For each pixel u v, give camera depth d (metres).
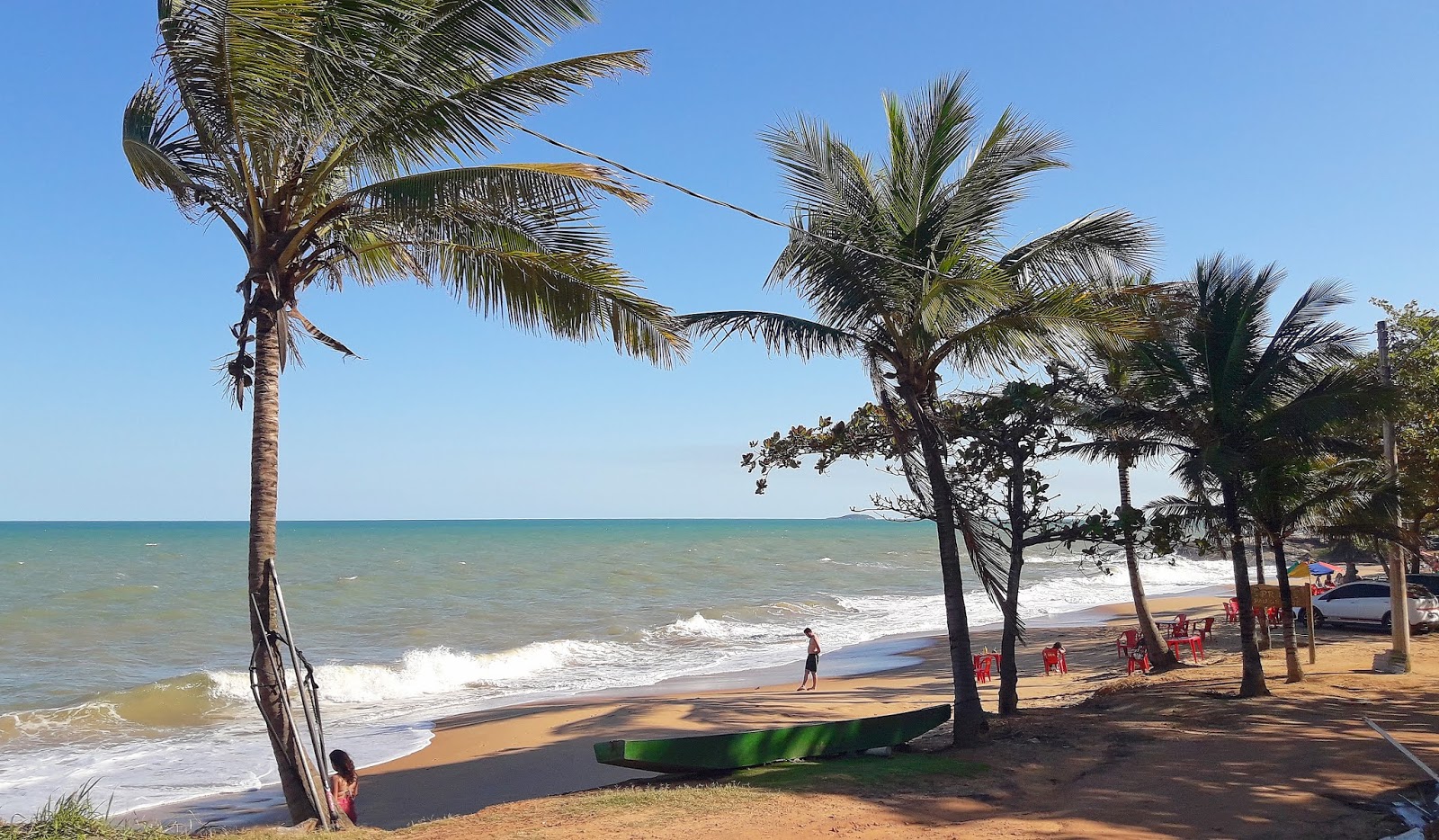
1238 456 13.27
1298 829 7.73
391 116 8.20
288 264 8.63
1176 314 11.88
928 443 11.74
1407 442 21.44
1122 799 8.80
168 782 14.87
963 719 11.62
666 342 9.31
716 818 8.07
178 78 7.73
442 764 15.53
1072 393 14.21
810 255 11.10
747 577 61.78
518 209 8.70
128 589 46.56
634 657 29.56
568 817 8.24
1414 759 6.99
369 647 31.12
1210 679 16.69
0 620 35.41
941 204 11.34
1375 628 24.33
